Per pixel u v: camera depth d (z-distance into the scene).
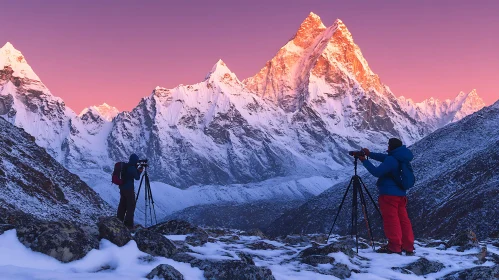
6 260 6.32
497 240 15.64
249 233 14.96
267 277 7.22
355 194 11.45
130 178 12.67
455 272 9.04
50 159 38.28
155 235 8.37
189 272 7.26
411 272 9.05
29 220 7.86
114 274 6.42
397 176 11.00
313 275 8.02
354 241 12.53
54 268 6.54
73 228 7.50
